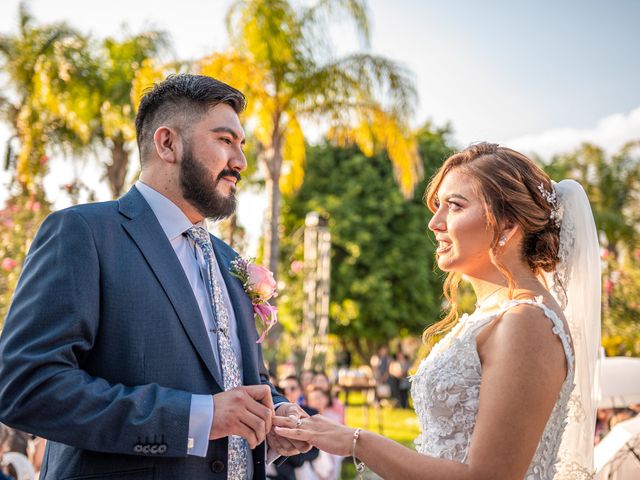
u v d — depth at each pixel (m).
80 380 1.83
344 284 18.89
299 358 11.66
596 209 14.27
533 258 2.12
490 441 1.80
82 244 1.96
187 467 1.95
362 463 2.00
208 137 2.18
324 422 2.09
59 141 11.63
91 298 1.92
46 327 1.86
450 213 2.11
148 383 1.95
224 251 2.57
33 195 7.71
